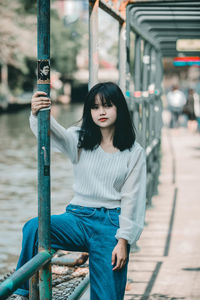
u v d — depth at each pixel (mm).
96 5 4527
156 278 5809
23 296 3197
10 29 39219
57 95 80562
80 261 4520
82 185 3410
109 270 3266
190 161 15367
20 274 2586
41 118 2873
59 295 3859
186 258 6523
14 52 40281
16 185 12383
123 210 3326
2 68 46844
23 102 55125
